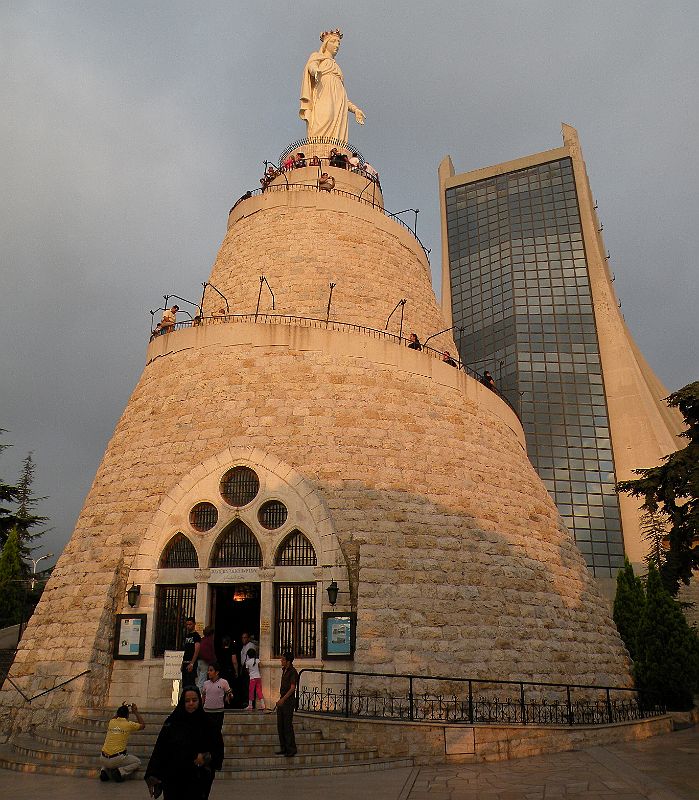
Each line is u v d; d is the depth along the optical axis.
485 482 23.58
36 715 18.77
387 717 16.86
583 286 63.34
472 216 71.81
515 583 21.70
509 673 19.83
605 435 55.81
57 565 22.30
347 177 34.00
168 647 19.70
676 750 16.72
